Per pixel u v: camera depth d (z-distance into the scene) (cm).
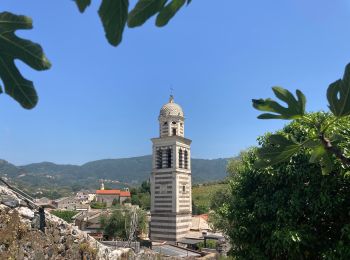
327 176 1024
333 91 238
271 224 1136
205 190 11356
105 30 190
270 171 1164
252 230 1209
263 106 271
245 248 1240
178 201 4812
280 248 1079
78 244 1177
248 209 1252
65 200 12875
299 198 1089
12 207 988
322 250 1041
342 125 822
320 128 292
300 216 1102
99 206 11631
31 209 1045
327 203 1020
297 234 1020
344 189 1034
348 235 939
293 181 1129
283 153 304
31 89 203
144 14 204
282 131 1109
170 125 5078
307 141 296
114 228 5681
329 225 1095
